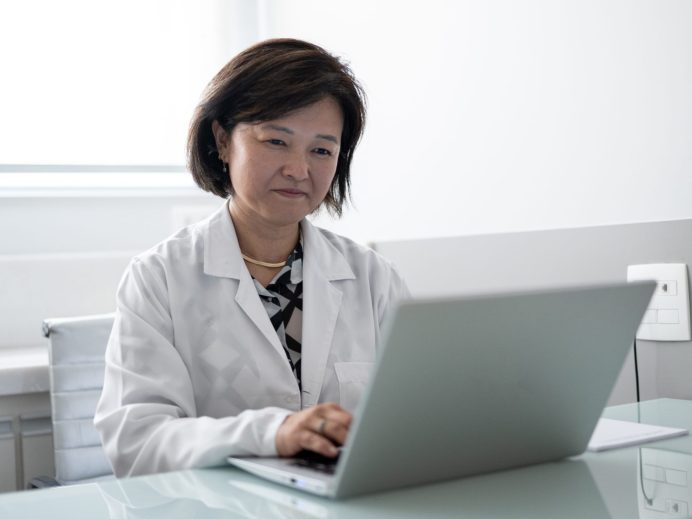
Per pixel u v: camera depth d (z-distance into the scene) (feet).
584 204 6.16
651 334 5.46
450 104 7.43
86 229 9.73
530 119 6.59
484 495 3.12
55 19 9.66
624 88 5.82
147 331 4.69
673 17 5.46
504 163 6.85
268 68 4.71
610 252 5.71
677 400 5.11
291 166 4.73
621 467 3.52
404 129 8.04
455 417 3.13
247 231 5.17
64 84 9.73
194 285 4.96
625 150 5.83
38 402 7.13
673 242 5.32
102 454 6.15
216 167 5.34
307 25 9.52
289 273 5.21
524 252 6.27
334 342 5.15
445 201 7.53
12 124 9.51
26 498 3.14
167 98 10.19
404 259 7.22
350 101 4.95
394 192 8.22
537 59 6.51
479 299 2.96
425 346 2.89
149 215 10.02
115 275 9.30
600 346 3.41
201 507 2.96
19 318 8.90
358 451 2.93
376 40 8.39
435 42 7.57
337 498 3.04
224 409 4.85
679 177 5.47
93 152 9.88
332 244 5.58
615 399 5.77
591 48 6.06
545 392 3.35
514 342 3.14
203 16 10.33
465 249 6.70
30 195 9.38
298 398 4.88
